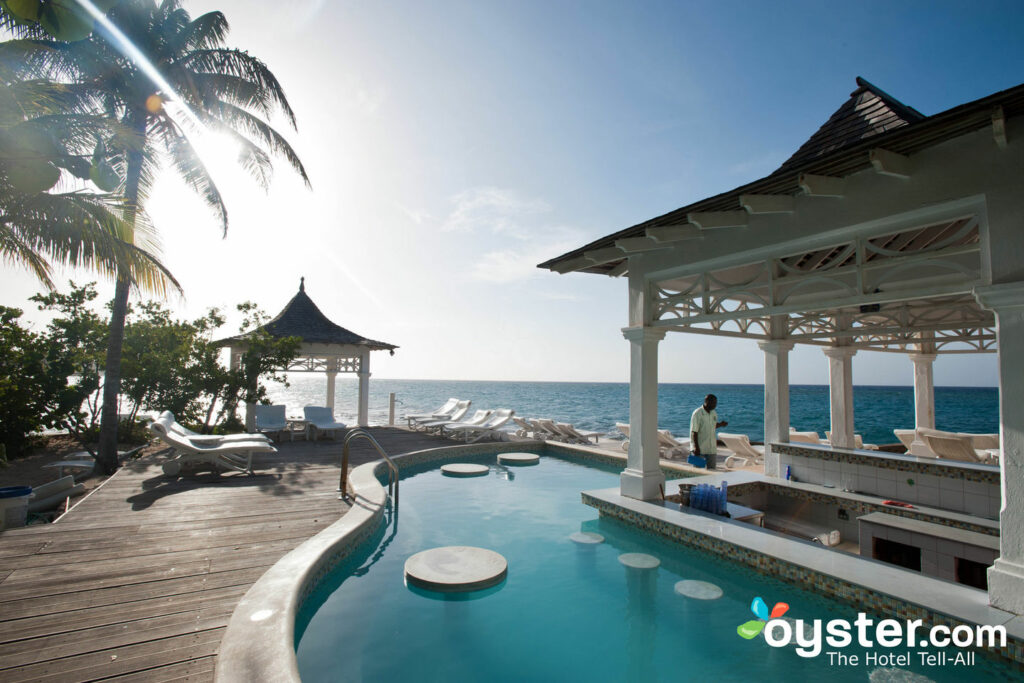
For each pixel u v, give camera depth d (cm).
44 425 1044
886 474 615
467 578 432
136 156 916
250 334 1365
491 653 338
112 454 849
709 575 473
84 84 848
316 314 1694
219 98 1084
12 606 326
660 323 621
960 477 545
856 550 566
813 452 691
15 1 181
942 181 365
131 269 800
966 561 409
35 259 724
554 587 444
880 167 366
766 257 498
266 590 347
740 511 594
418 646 343
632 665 324
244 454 939
